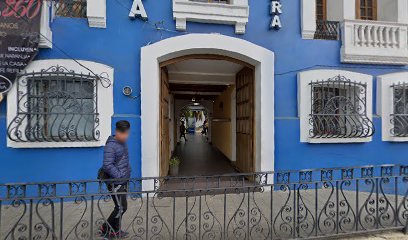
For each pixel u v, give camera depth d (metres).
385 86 5.50
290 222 3.34
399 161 5.58
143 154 4.59
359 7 5.75
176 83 7.65
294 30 5.19
